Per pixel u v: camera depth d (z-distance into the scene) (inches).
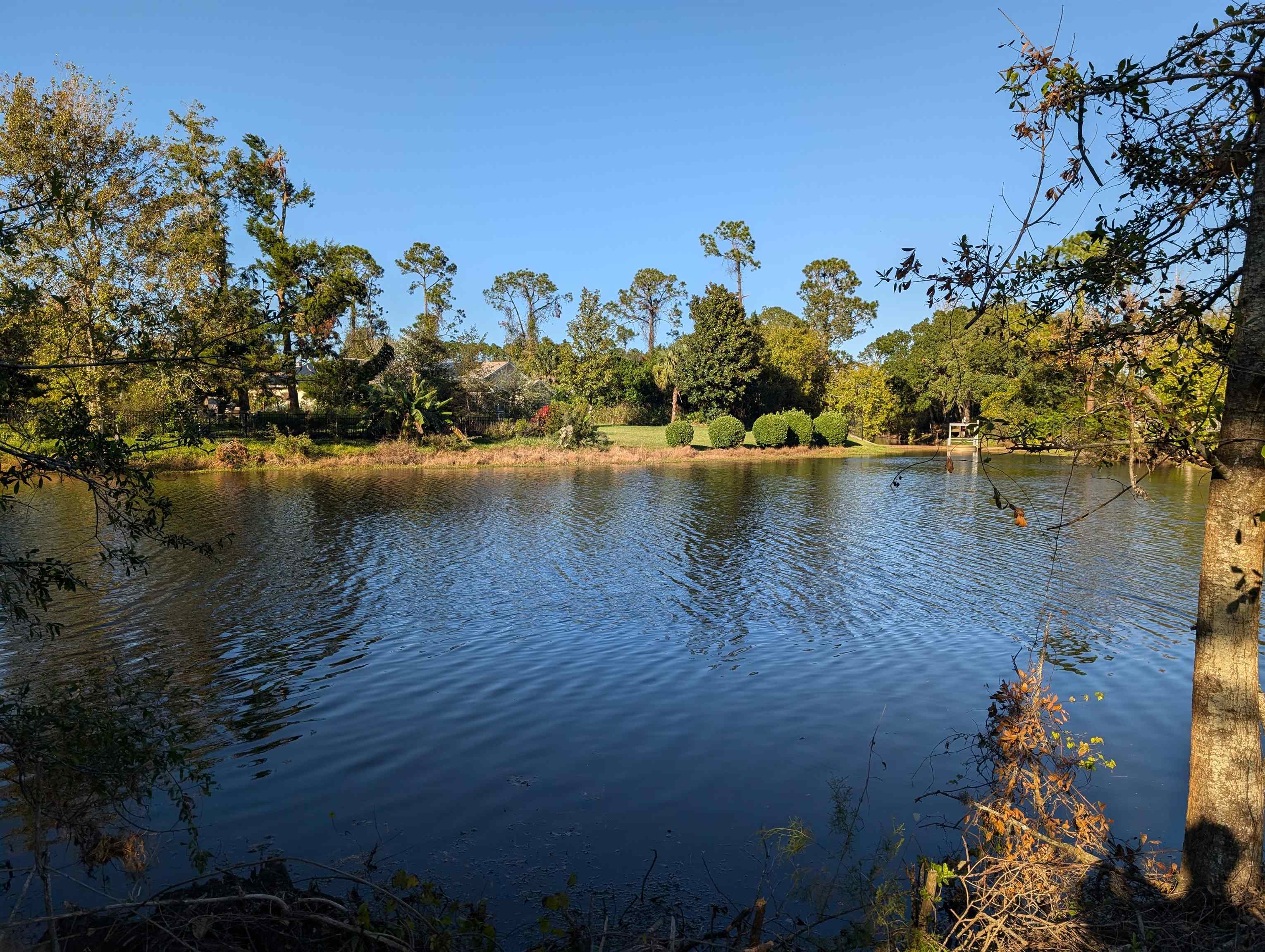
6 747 283.6
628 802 257.9
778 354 2810.0
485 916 182.4
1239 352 176.7
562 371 2684.5
